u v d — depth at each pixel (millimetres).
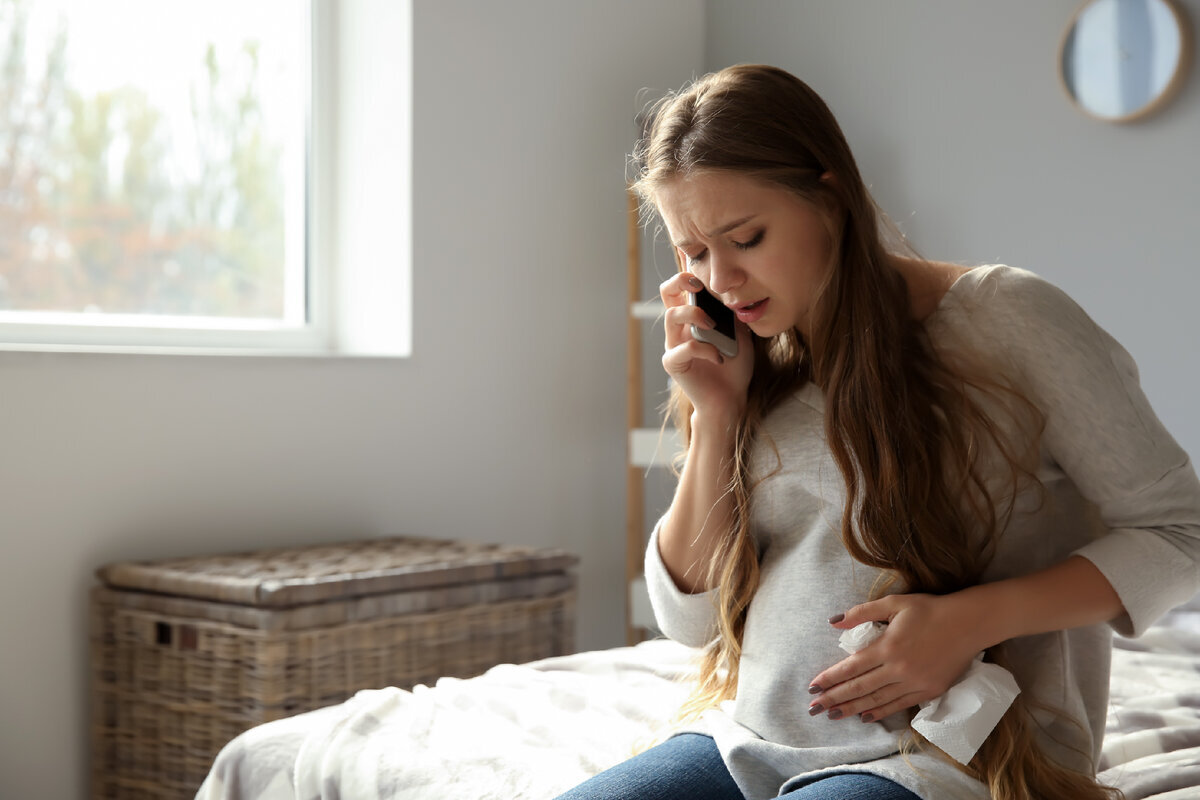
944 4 3059
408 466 2750
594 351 3211
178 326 2539
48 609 2150
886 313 1082
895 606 1025
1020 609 1007
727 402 1213
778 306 1113
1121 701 1594
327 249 2859
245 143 2736
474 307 2889
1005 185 2963
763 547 1219
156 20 2578
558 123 3098
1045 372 1048
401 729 1379
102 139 2494
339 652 1989
